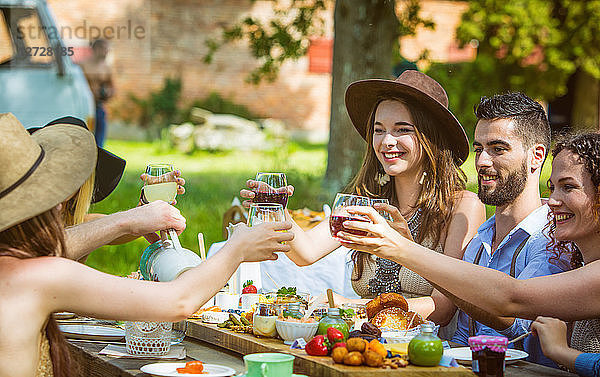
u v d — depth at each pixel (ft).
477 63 49.65
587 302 8.73
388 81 11.78
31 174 7.63
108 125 63.98
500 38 47.14
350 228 8.80
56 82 29.53
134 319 7.72
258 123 63.41
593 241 9.31
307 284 13.71
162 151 56.70
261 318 9.13
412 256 8.89
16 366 7.30
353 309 10.11
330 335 8.21
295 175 41.70
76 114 29.81
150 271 8.93
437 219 11.90
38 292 7.41
